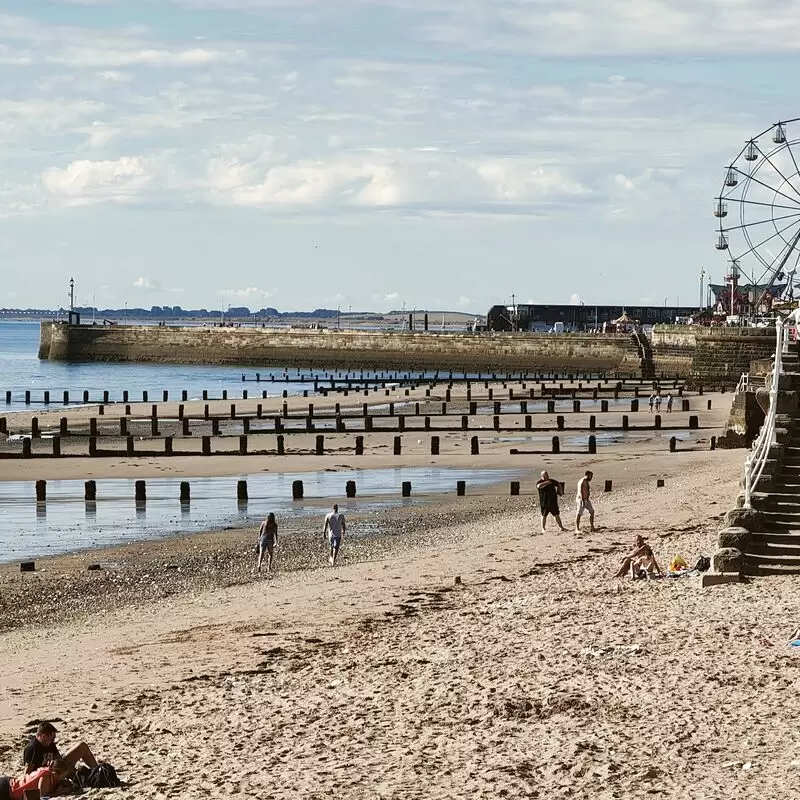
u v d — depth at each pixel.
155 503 60.53
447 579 36.25
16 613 35.59
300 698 22.89
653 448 86.50
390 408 121.31
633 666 22.69
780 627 24.84
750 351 151.62
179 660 27.42
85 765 18.97
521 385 166.25
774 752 17.34
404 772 17.81
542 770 17.41
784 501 33.28
